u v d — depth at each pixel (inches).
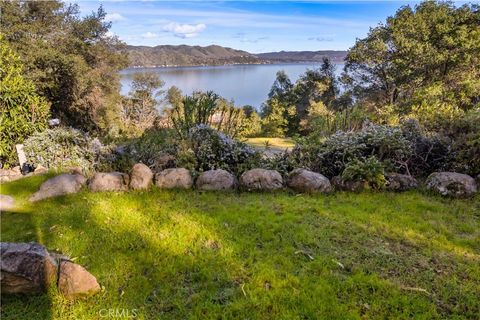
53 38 528.7
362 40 837.2
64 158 215.9
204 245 120.0
